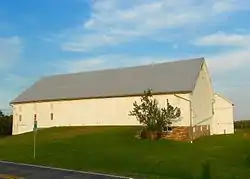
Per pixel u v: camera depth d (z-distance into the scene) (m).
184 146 38.88
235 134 53.47
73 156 31.53
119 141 42.09
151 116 44.78
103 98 56.72
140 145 39.12
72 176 20.45
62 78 68.69
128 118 54.22
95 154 32.66
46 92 65.25
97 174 21.45
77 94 60.19
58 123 61.06
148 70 59.47
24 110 65.56
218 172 23.61
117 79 60.66
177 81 52.69
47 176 20.44
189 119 48.81
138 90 54.25
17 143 46.12
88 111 58.09
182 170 24.42
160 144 40.03
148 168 25.12
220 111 60.19
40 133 55.50
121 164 26.88
